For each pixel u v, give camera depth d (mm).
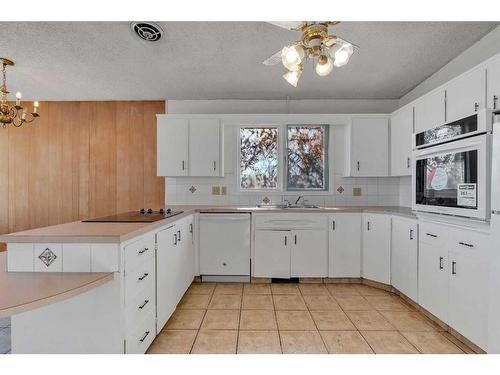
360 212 3391
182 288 2818
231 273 3430
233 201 4020
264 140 4043
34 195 4219
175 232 2568
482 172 1801
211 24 2289
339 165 3996
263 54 2768
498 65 1990
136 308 1767
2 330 2332
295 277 3414
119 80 3408
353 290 3189
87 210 4199
